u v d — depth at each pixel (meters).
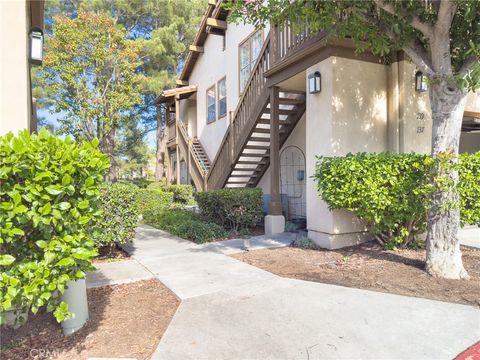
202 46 14.48
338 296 3.68
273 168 7.50
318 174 5.70
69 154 2.55
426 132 6.30
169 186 14.31
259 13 4.98
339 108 5.90
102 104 11.83
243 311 3.35
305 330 2.93
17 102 2.96
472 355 2.49
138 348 2.71
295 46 6.64
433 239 4.28
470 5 3.91
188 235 7.24
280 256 5.51
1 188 2.32
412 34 4.59
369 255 5.29
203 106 14.55
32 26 5.31
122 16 19.52
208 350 2.64
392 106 6.26
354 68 6.04
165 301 3.70
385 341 2.72
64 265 2.40
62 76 11.17
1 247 2.46
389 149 6.29
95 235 2.87
